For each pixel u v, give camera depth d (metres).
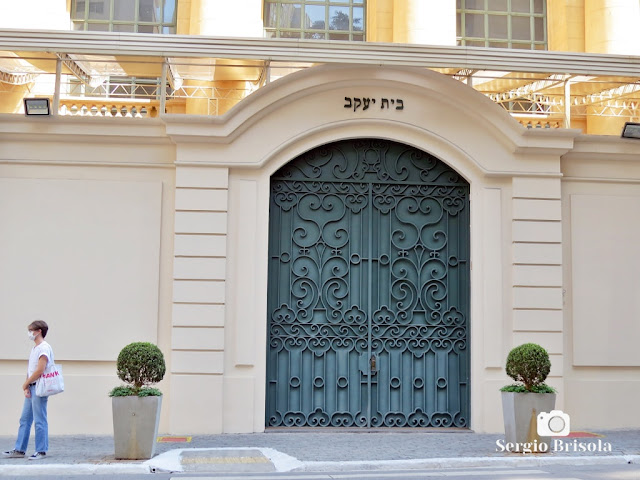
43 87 16.97
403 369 14.35
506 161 14.44
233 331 13.85
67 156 14.04
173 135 13.83
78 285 13.81
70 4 17.80
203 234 13.88
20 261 13.78
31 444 12.57
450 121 14.40
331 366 14.27
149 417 11.05
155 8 17.94
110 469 10.39
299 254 14.38
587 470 10.52
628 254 14.84
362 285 14.42
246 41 13.44
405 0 17.50
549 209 14.43
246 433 13.65
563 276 14.66
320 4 18.25
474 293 14.28
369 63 13.59
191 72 15.45
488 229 14.37
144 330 13.82
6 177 13.91
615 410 14.49
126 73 15.25
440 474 10.16
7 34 13.23
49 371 11.17
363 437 13.38
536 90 16.12
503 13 18.59
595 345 14.57
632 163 15.01
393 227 14.55
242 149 14.05
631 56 14.03
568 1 18.23
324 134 14.26
